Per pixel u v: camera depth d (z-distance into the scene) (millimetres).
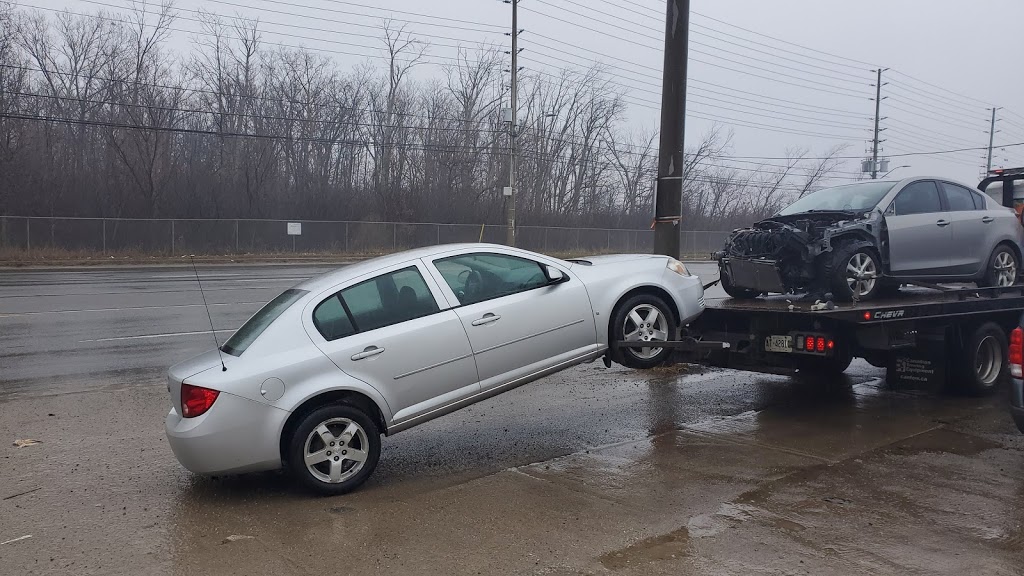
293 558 4535
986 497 5527
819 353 7598
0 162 36094
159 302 17281
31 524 5090
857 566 4379
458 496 5613
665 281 7324
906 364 8688
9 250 32594
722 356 8406
